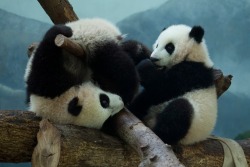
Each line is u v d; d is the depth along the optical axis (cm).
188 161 355
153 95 383
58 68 342
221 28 866
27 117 328
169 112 364
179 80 380
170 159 305
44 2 407
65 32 348
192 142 364
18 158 324
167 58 394
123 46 382
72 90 343
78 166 327
